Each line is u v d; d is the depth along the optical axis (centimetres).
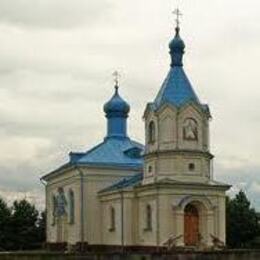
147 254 6019
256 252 6100
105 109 10575
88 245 9106
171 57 8694
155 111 8369
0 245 13225
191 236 8131
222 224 8238
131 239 8544
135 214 8575
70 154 9856
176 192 8062
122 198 8612
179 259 6025
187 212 8175
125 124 10519
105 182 9469
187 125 8294
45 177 10794
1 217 13612
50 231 10706
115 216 8825
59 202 10100
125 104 10531
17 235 13475
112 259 6009
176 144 8219
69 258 6038
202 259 6041
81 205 9344
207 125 8450
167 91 8431
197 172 8244
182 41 8675
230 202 12525
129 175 9544
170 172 8188
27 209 13862
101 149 9888
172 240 7906
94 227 9338
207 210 8162
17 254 6172
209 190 8194
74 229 9531
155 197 8100
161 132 8300
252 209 12731
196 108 8325
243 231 12200
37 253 6131
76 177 9531
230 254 6084
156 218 8044
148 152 8469
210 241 8106
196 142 8294
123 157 9744
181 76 8556
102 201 9288
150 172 8425
